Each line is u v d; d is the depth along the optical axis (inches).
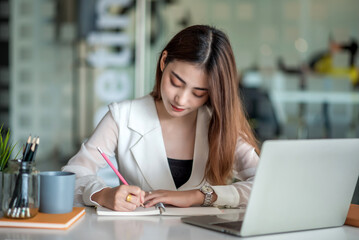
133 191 52.0
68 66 153.8
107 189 53.7
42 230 43.0
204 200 56.0
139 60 153.3
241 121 67.9
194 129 67.9
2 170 48.0
